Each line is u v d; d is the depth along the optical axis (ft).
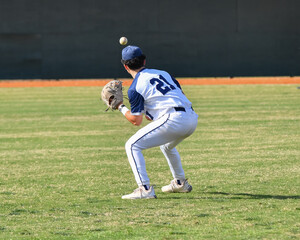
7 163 83.56
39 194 61.62
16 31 293.64
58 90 234.99
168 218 49.14
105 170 77.10
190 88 232.32
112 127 126.21
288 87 227.81
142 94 56.24
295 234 43.32
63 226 47.09
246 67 298.97
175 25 298.56
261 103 168.66
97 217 50.16
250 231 44.29
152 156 88.79
